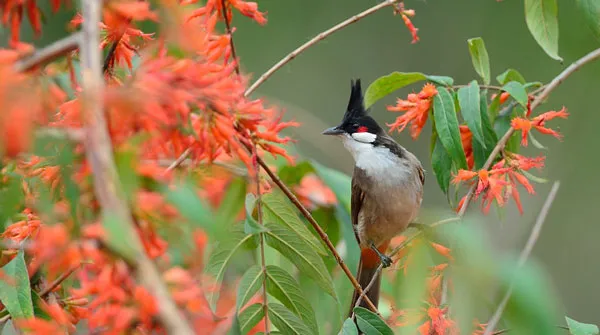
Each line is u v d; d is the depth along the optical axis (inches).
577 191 661.9
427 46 694.5
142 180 150.7
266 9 661.3
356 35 687.1
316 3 676.1
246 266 297.6
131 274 146.6
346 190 365.1
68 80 195.0
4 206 182.5
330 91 674.8
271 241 241.4
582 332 243.9
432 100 325.1
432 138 341.1
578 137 663.1
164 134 166.2
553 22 339.9
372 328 245.1
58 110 178.4
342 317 244.7
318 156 546.0
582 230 655.1
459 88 334.6
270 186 266.2
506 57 674.2
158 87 151.1
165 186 150.5
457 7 695.7
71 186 145.0
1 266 220.8
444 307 237.3
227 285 289.6
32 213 208.5
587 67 639.1
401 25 692.1
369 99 342.6
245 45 653.3
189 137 178.9
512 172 310.8
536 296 153.3
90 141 128.3
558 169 663.1
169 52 179.2
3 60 141.9
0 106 133.6
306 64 671.1
